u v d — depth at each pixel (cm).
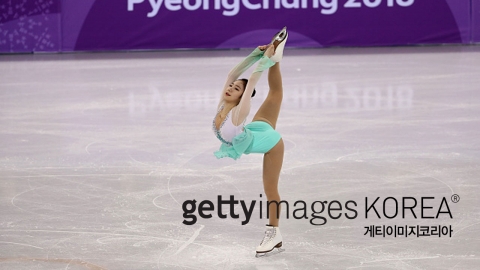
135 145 3066
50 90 4881
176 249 1806
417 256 1736
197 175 2536
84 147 3045
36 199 2264
